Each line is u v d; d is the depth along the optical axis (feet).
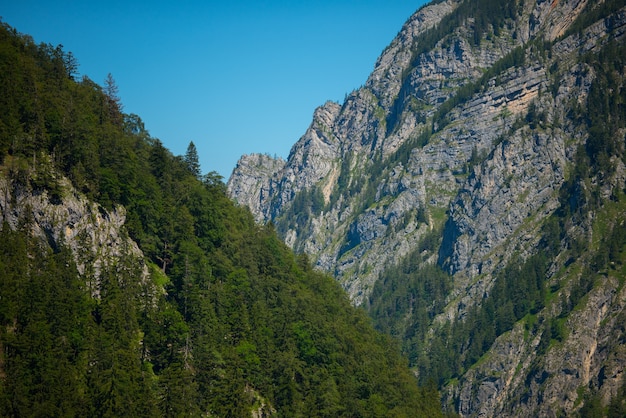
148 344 545.85
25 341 476.54
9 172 531.50
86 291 533.96
